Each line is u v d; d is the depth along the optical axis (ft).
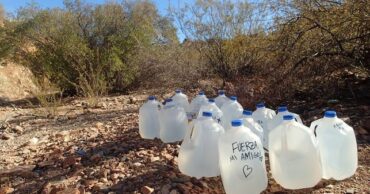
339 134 3.08
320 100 5.49
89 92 9.37
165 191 3.21
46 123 6.93
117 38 11.78
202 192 3.14
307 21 5.64
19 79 13.23
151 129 4.67
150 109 4.69
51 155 4.58
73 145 4.91
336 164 3.08
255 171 2.92
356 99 5.29
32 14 11.98
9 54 12.12
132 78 11.70
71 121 6.92
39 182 3.76
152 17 12.34
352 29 5.39
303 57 5.62
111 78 11.73
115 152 4.37
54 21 11.89
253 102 5.81
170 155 4.03
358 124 4.31
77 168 3.99
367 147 3.75
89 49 11.55
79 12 12.02
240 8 8.82
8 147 5.40
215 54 9.07
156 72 11.21
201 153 3.33
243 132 2.96
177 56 10.27
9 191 3.61
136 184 3.42
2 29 12.13
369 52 5.39
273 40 6.05
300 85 5.75
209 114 3.40
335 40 5.38
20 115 8.00
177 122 4.38
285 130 2.97
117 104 8.67
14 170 4.08
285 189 3.03
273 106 5.70
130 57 11.75
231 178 2.92
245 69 8.20
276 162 3.02
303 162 2.95
